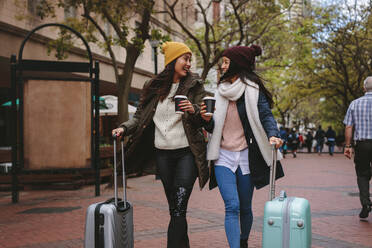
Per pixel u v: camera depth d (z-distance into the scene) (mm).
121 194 9789
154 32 11203
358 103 6031
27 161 8969
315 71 32469
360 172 6121
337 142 40000
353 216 6430
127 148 3811
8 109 19656
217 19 19766
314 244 4668
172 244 3516
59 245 4891
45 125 9039
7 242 5117
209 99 3328
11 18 13383
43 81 9039
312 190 9883
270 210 2832
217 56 14008
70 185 11156
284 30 19859
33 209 7789
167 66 3748
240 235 3928
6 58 13477
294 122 61312
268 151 3652
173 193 3604
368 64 29234
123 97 11227
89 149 9266
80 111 9211
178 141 3650
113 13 11367
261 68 20719
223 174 3697
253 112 3633
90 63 9266
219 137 3727
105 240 2904
